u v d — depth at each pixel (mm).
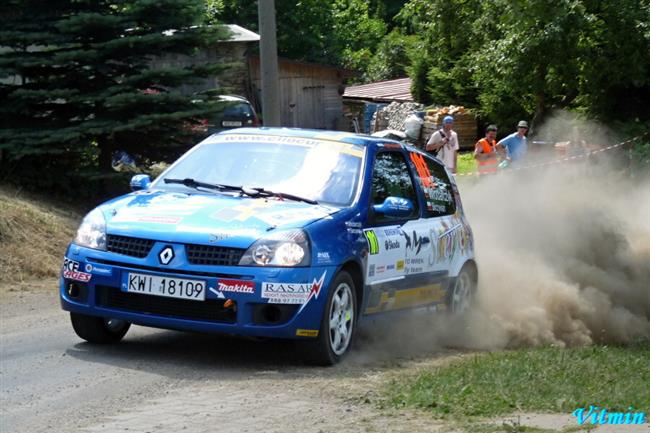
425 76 44469
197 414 7715
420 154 12070
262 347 10547
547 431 7066
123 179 21547
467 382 8867
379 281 10359
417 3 32844
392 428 7293
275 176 10602
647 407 8078
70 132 20078
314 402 8133
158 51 21203
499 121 37406
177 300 9320
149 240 9453
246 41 45219
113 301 9625
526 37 28922
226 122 32688
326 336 9484
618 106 32281
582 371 9695
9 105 20422
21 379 8906
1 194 18984
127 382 8805
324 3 66938
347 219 10008
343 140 11008
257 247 9242
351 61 67875
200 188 10578
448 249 11898
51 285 15352
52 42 20250
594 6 28953
